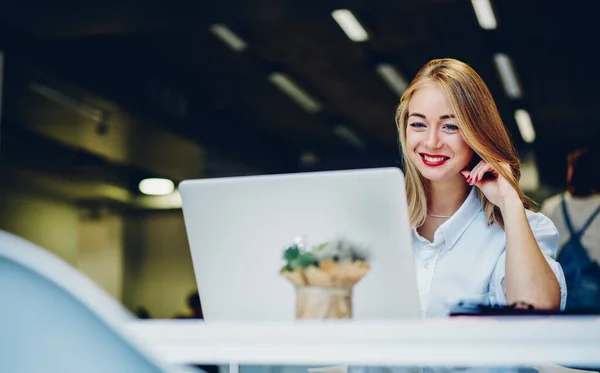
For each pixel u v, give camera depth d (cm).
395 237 110
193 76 586
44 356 62
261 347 87
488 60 525
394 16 465
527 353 81
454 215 151
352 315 107
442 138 155
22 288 62
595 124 566
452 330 83
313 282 105
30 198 638
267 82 583
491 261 149
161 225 678
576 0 443
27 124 606
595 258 310
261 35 502
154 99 596
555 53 505
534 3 445
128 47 533
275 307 119
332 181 111
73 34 500
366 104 607
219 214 119
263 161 669
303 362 87
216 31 496
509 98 567
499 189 148
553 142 572
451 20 470
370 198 110
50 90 568
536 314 124
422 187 158
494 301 147
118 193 669
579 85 540
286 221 115
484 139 154
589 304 305
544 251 157
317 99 608
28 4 448
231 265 120
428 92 156
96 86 568
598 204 307
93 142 637
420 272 152
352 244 107
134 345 61
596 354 80
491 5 448
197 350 90
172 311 672
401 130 163
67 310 62
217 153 659
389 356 84
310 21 474
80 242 671
